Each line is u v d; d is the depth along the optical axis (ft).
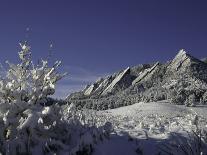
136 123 39.50
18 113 22.31
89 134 22.26
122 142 24.03
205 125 31.91
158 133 26.84
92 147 22.09
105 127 24.53
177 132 26.96
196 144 24.11
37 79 24.16
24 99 23.85
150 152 23.25
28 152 20.93
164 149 23.41
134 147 23.53
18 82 23.82
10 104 22.08
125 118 58.54
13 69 24.03
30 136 21.16
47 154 21.33
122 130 27.81
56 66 24.31
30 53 24.38
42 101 23.70
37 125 21.94
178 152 22.98
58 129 23.56
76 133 24.27
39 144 21.79
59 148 22.00
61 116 23.71
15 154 20.65
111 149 22.80
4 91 23.09
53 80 24.31
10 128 21.26
